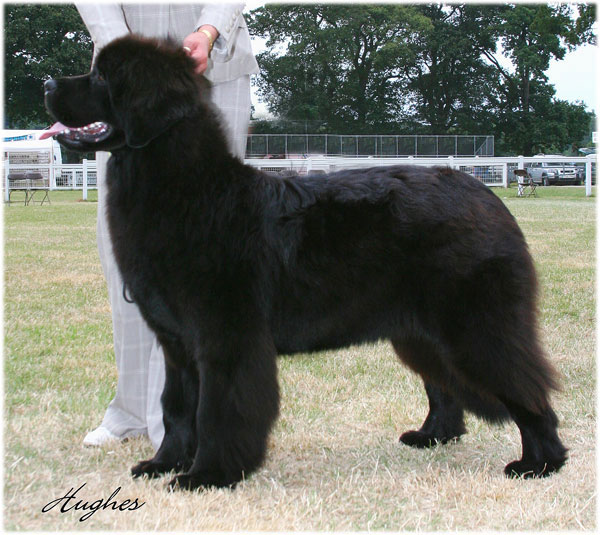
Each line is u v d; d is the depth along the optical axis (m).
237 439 2.82
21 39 36.44
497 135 43.56
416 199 2.94
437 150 31.44
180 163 2.79
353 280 2.92
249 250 2.83
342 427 3.75
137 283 2.87
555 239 10.95
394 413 3.92
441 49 39.84
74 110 2.76
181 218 2.78
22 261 9.28
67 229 13.13
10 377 4.43
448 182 3.05
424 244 2.91
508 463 3.15
